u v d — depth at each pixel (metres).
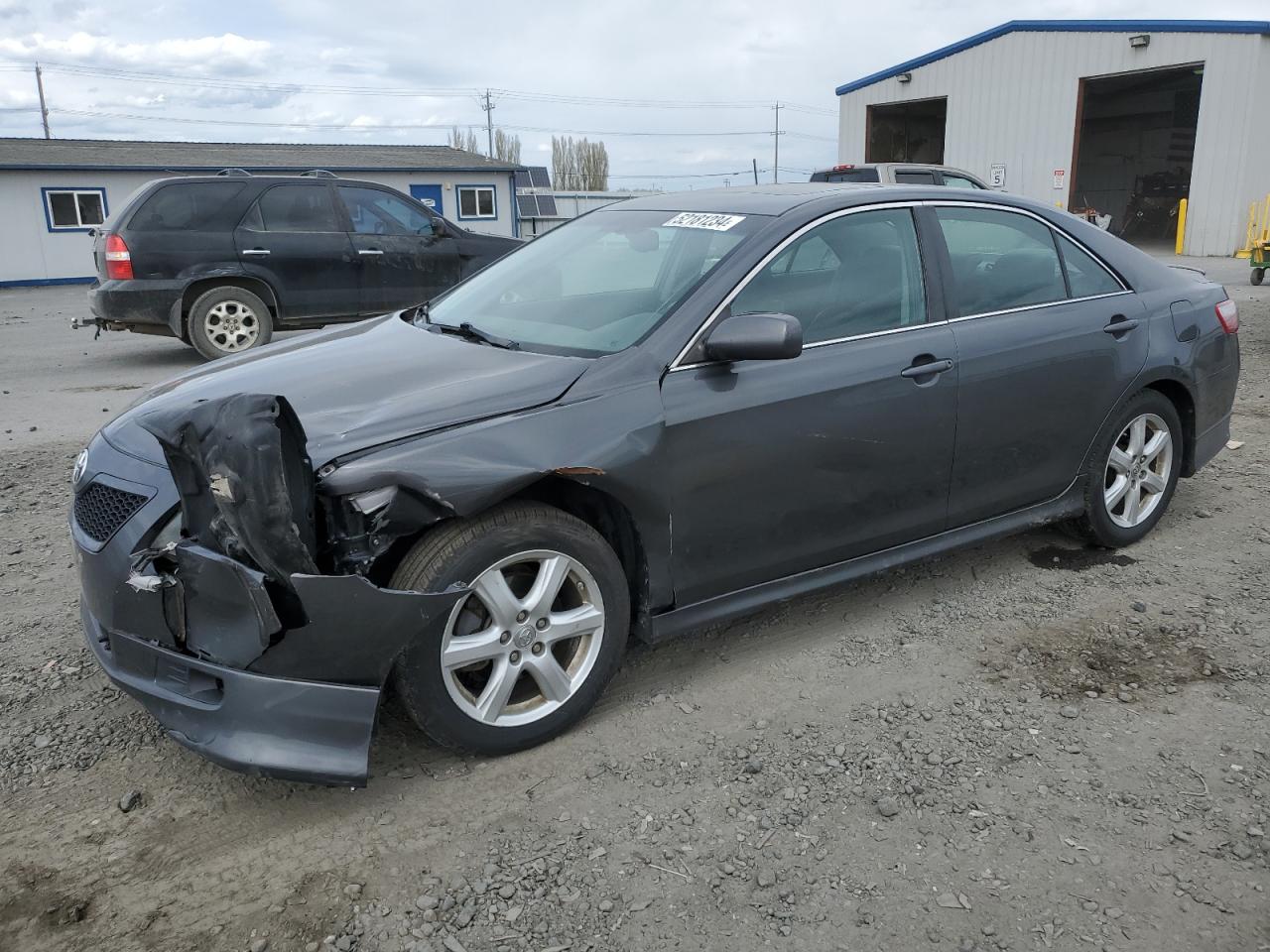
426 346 3.47
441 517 2.67
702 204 3.88
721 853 2.56
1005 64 27.67
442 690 2.78
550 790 2.82
